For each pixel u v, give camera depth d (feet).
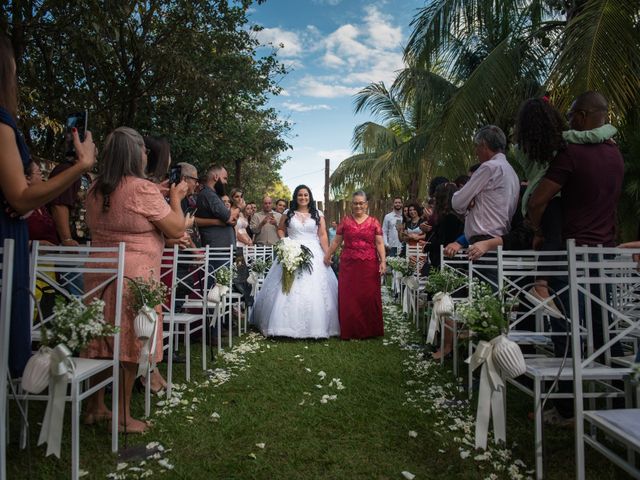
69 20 18.26
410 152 33.58
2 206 6.37
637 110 19.21
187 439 8.54
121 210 8.58
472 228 11.69
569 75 17.34
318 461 7.75
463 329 11.18
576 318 6.44
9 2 17.28
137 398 10.87
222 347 16.11
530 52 24.11
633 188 22.27
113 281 8.43
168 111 30.68
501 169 11.10
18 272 6.58
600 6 17.12
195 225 17.07
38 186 6.29
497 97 23.06
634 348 9.11
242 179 62.39
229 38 27.12
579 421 6.27
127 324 8.47
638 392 6.56
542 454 7.00
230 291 15.60
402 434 8.79
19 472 7.23
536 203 9.19
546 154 8.89
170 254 12.87
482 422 7.58
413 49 27.55
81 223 21.52
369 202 55.62
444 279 12.44
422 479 7.20
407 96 34.68
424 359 14.48
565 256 9.32
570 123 9.36
